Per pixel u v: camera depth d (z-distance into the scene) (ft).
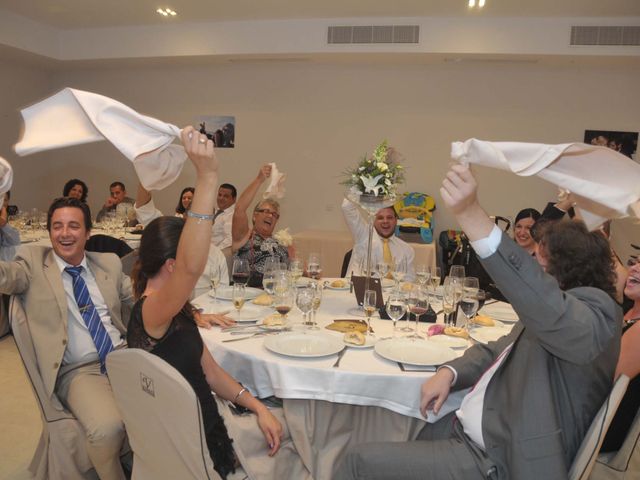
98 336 6.54
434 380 5.08
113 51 19.30
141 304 4.66
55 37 19.61
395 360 5.37
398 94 18.89
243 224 12.10
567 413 4.17
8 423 8.45
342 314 7.29
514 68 17.95
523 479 4.02
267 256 10.71
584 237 4.41
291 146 20.03
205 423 4.66
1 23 17.44
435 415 5.08
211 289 8.95
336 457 5.57
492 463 4.35
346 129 19.45
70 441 5.72
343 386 5.17
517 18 15.97
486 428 4.45
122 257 10.71
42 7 17.01
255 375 5.49
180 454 3.95
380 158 7.61
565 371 4.19
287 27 17.54
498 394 4.56
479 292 7.23
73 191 19.33
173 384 3.76
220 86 20.49
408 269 10.79
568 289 4.42
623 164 3.50
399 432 5.52
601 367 4.19
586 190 3.45
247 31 17.89
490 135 18.31
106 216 17.38
